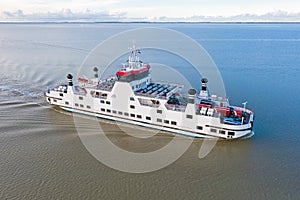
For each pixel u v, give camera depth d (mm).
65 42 160250
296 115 44625
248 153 32438
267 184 27000
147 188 26297
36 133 37062
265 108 48531
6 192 25453
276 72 81438
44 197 24906
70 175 28094
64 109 45469
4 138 35469
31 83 62500
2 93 54000
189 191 25938
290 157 31547
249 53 126000
